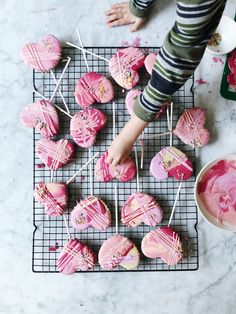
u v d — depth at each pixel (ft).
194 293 2.38
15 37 2.41
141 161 2.35
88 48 2.40
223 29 2.40
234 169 2.35
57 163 2.30
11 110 2.39
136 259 2.29
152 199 2.30
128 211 2.30
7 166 2.38
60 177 2.37
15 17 2.42
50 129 2.31
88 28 2.42
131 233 2.36
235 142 2.41
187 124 2.33
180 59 1.69
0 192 2.37
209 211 2.36
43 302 2.36
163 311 2.38
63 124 2.38
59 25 2.42
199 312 2.38
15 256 2.36
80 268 2.29
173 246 2.29
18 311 2.35
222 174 2.35
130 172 2.30
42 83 2.39
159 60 1.74
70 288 2.36
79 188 2.36
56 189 2.29
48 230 2.35
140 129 2.07
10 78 2.40
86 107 2.35
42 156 2.30
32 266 2.35
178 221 2.37
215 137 2.42
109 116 2.39
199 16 1.53
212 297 2.39
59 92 2.38
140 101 1.94
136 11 2.31
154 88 1.82
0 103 2.39
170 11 2.43
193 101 2.40
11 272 2.36
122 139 2.12
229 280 2.39
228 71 2.41
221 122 2.42
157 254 2.29
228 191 2.35
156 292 2.38
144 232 2.36
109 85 2.32
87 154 2.37
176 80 1.76
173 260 2.29
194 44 1.65
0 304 2.35
